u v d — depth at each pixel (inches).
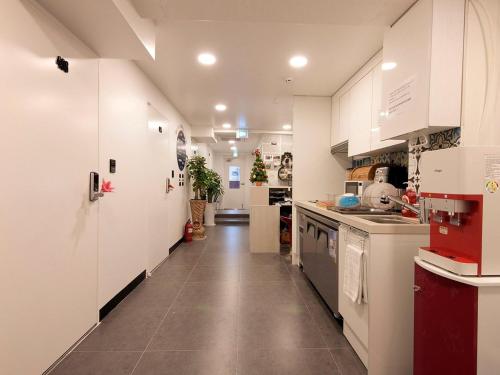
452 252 42.5
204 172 216.7
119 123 92.7
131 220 102.9
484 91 56.9
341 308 74.2
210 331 75.1
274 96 146.6
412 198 74.9
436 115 57.2
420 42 59.4
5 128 46.2
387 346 57.4
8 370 47.1
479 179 38.3
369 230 57.6
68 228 63.9
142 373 58.0
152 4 63.1
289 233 187.6
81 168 69.1
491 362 37.8
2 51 45.6
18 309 49.2
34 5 52.7
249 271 129.2
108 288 85.0
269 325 78.7
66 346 63.6
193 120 206.7
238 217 311.6
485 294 37.6
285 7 62.6
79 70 67.9
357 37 86.2
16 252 48.6
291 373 58.6
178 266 136.8
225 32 84.0
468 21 56.7
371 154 114.2
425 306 45.3
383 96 74.7
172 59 103.2
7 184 46.7
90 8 56.0
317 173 144.9
